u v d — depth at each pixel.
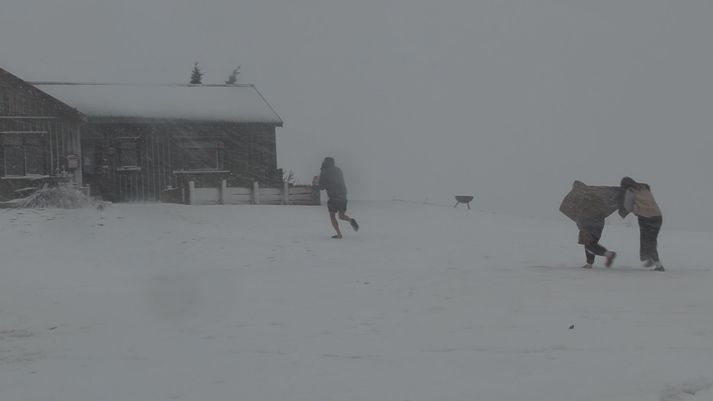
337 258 14.59
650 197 12.68
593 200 12.81
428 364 6.21
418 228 20.69
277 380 5.79
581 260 14.59
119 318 8.49
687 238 19.58
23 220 18.84
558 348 6.72
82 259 14.31
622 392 5.38
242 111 31.73
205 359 6.50
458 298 9.48
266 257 14.70
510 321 7.97
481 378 5.77
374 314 8.45
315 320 8.14
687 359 6.25
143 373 6.08
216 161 31.23
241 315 8.49
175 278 11.84
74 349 6.99
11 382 5.88
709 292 9.84
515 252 15.69
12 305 9.38
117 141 30.23
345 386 5.59
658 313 8.34
